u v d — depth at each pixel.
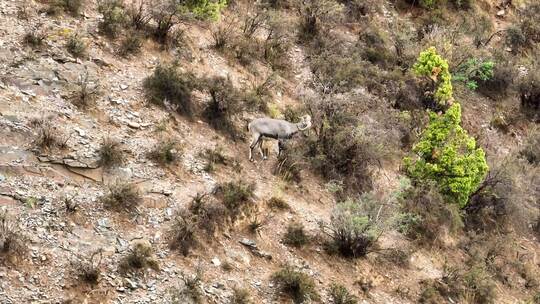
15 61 13.16
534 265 16.23
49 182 11.34
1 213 10.45
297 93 17.06
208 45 16.92
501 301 14.55
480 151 15.81
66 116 12.63
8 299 9.43
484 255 15.38
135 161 12.59
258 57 17.66
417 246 14.55
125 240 11.12
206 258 11.63
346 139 15.34
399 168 16.30
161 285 10.73
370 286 12.89
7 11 14.36
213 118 14.70
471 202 16.53
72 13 15.22
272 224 13.02
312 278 12.36
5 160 11.26
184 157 13.32
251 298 11.34
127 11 16.02
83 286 10.09
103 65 14.30
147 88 14.18
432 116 15.91
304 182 14.57
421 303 13.22
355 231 13.02
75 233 10.79
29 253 10.12
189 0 17.14
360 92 17.52
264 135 13.98
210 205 12.25
